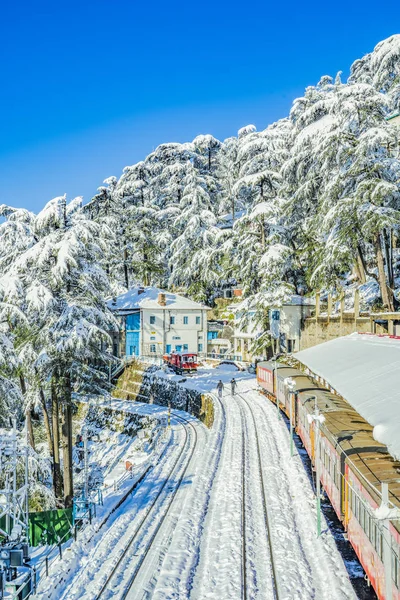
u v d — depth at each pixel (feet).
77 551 54.60
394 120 147.84
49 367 88.94
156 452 102.17
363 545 40.73
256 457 85.40
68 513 62.44
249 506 64.18
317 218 138.51
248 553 51.62
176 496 70.79
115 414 151.84
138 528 59.77
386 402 42.63
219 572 48.34
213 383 154.71
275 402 125.39
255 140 164.86
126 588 45.93
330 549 50.65
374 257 161.17
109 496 74.74
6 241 116.88
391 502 32.32
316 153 128.77
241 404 128.36
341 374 64.13
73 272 92.43
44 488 85.35
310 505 62.59
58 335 84.84
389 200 115.03
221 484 74.38
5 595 43.91
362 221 111.14
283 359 158.40
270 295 148.66
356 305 134.72
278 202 152.66
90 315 87.81
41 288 82.89
